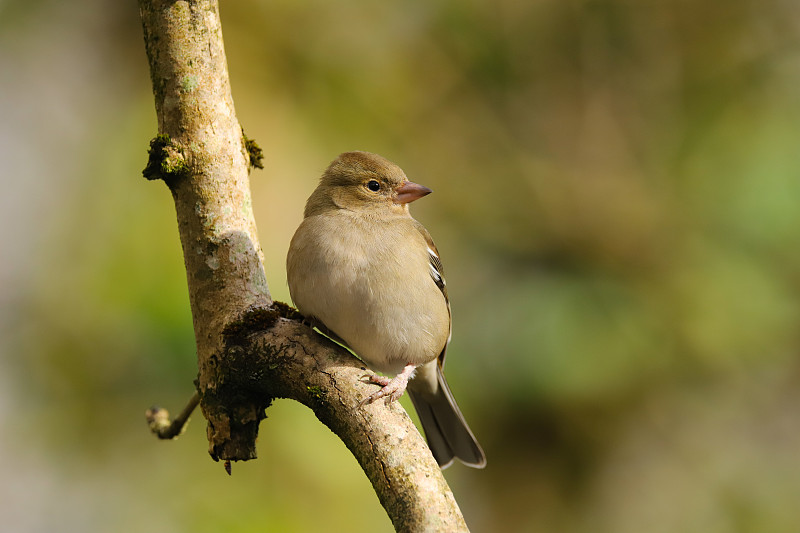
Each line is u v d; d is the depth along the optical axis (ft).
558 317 38.29
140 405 31.73
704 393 39.91
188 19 20.39
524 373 37.27
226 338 19.83
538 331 37.99
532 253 41.34
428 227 41.42
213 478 31.48
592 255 41.04
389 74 40.81
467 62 43.09
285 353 19.26
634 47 44.93
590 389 37.55
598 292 39.42
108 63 38.88
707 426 40.42
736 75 43.80
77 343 32.53
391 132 40.63
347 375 18.53
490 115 43.52
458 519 16.55
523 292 39.29
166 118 20.57
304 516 30.73
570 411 38.04
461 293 40.24
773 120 41.60
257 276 20.75
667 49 44.93
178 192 20.67
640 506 39.91
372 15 40.60
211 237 20.47
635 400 38.58
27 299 33.58
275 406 31.22
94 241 33.32
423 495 16.74
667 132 43.80
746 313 39.06
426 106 41.91
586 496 38.83
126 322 31.68
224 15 37.24
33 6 39.24
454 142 42.52
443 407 28.89
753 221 39.45
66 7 39.29
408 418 18.03
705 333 39.14
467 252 41.45
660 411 39.19
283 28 38.19
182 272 32.19
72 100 38.81
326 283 23.76
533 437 38.32
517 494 38.68
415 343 24.31
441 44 42.70
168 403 31.37
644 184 42.63
